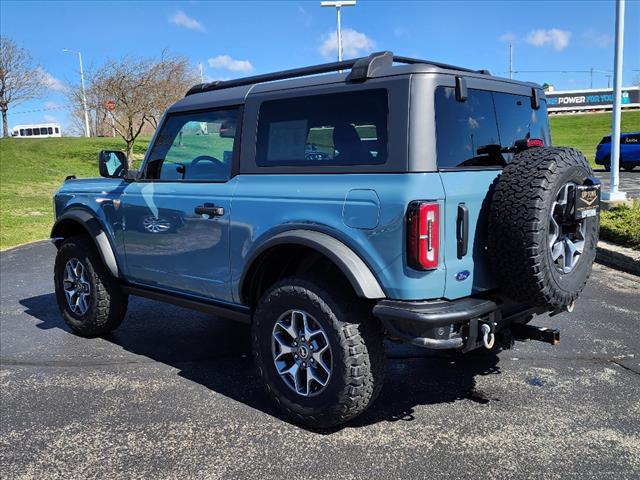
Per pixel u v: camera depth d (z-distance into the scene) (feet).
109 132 140.97
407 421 11.78
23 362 15.69
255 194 12.25
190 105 14.24
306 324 11.34
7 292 24.35
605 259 26.30
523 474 9.79
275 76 13.37
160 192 14.56
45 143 104.32
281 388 11.77
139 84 88.28
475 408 12.29
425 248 9.91
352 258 10.57
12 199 57.41
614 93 35.14
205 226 13.26
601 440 10.85
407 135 10.21
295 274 11.94
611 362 14.69
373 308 10.43
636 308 19.30
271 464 10.30
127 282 16.62
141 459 10.56
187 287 14.23
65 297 17.94
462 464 10.14
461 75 11.06
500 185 10.59
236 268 12.69
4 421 12.16
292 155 11.97
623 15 34.40
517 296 10.82
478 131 11.44
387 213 10.18
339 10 65.62
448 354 15.55
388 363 14.99
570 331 17.08
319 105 11.54
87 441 11.26
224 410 12.51
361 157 10.83
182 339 17.43
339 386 10.80
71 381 14.26
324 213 11.05
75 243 17.30
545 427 11.38
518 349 15.76
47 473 10.18
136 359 15.76
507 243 10.40
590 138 139.95
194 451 10.80
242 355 15.96
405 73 10.44
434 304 10.25
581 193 10.96
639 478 9.61
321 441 11.07
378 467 10.12
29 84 139.54
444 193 10.10
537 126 13.62
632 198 38.83
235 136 13.01
